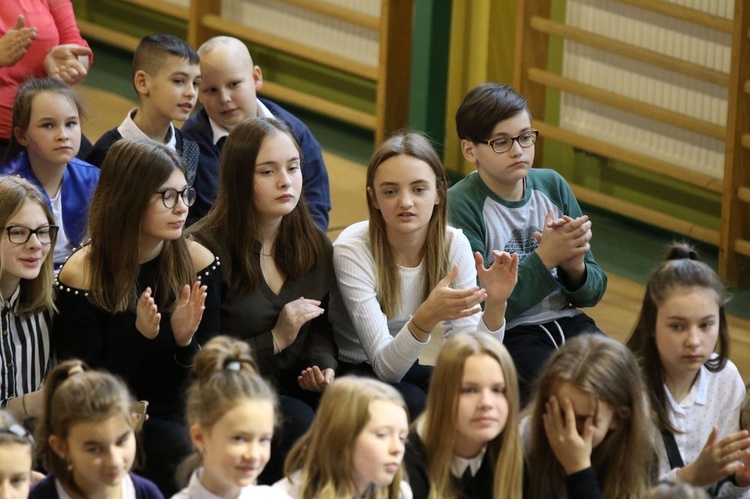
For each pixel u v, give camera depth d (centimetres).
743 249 1300
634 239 1428
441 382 662
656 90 1388
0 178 759
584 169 1498
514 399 666
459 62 1580
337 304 869
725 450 691
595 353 682
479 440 660
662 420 761
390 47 1574
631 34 1393
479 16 1548
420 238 849
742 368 1112
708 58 1334
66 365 628
